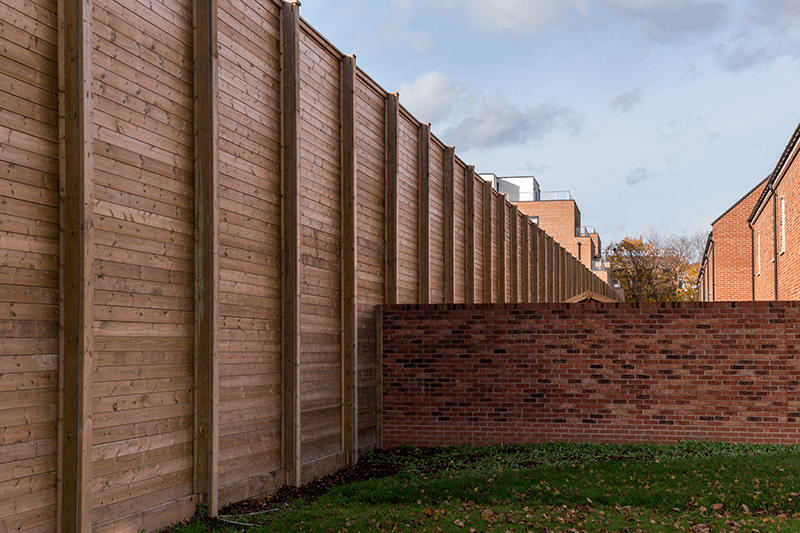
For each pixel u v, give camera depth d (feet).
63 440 19.33
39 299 18.92
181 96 25.04
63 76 19.67
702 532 22.54
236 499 27.40
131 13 22.48
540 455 37.45
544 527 23.45
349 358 37.73
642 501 26.66
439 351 42.04
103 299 21.03
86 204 19.74
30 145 18.75
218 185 26.11
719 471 30.48
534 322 41.32
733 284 122.21
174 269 24.40
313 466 33.42
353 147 37.58
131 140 22.35
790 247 65.21
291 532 23.26
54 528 19.17
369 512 26.09
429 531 23.11
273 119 30.89
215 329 25.36
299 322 31.53
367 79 40.19
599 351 40.60
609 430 40.19
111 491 21.25
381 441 42.16
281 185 31.27
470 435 41.45
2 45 17.97
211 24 25.70
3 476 17.71
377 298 42.34
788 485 27.40
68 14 19.84
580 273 121.08
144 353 22.77
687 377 39.65
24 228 18.52
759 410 38.83
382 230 42.86
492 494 28.55
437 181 51.75
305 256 33.24
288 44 31.60
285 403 31.12
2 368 17.75
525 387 41.16
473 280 57.72
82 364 19.43
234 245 27.61
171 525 23.66
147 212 23.06
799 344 38.68
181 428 24.61
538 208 199.31
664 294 215.31
